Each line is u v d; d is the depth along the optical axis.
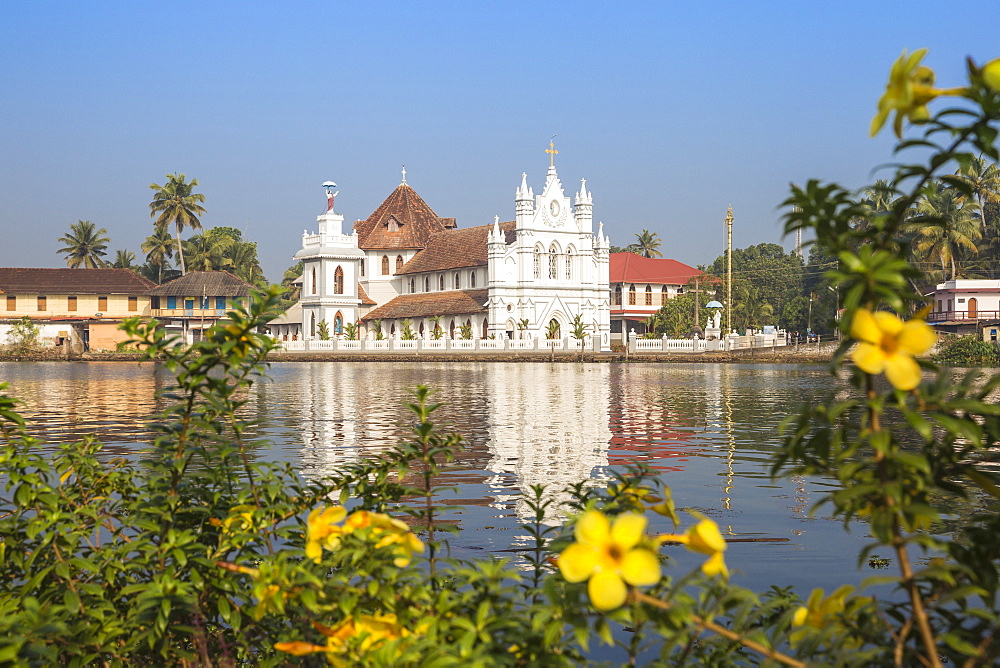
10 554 4.68
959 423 2.53
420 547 3.33
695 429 21.83
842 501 2.66
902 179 2.66
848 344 2.60
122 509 5.59
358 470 5.11
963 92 2.35
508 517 10.99
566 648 3.46
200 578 4.24
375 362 85.94
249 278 141.62
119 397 33.47
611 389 38.69
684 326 99.69
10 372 60.94
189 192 127.75
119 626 4.11
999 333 66.50
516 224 98.62
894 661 2.86
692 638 3.62
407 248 118.06
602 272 103.00
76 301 105.25
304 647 3.14
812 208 2.79
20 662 3.29
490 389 39.06
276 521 4.86
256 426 22.59
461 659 2.79
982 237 90.38
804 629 2.98
